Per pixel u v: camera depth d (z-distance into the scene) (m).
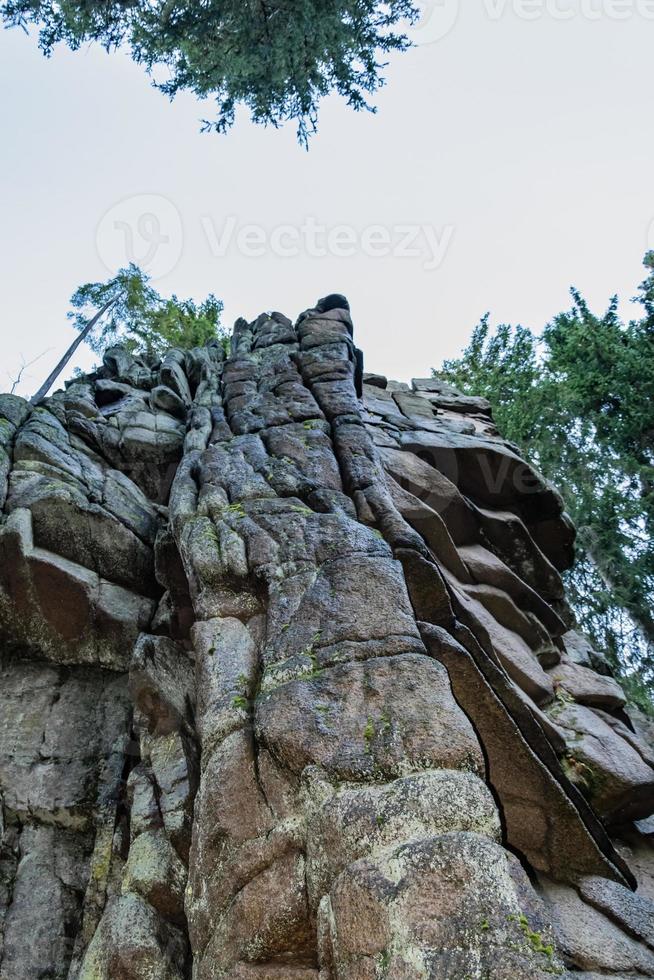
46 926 5.47
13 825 6.13
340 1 13.01
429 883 3.24
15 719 6.79
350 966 3.13
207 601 5.72
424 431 10.62
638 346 19.86
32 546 7.45
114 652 7.42
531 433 20.16
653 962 4.05
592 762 6.38
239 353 10.92
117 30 13.26
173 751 5.77
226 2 12.86
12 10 12.85
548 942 3.07
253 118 14.52
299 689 4.54
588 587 18.42
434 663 4.62
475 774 3.88
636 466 18.66
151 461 9.98
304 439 7.87
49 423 9.56
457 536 9.05
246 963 3.50
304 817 3.91
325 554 5.86
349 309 11.69
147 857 4.97
